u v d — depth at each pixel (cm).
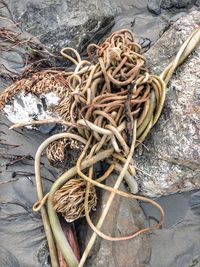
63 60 124
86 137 105
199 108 105
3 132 115
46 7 126
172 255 105
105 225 101
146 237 104
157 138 106
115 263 98
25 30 126
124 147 101
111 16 130
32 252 103
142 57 108
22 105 110
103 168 108
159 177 106
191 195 110
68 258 98
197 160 103
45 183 110
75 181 101
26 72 118
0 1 131
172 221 108
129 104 101
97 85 105
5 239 104
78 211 101
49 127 113
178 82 109
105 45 110
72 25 124
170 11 134
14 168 111
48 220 101
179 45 115
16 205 108
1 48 125
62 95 108
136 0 136
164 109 107
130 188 107
